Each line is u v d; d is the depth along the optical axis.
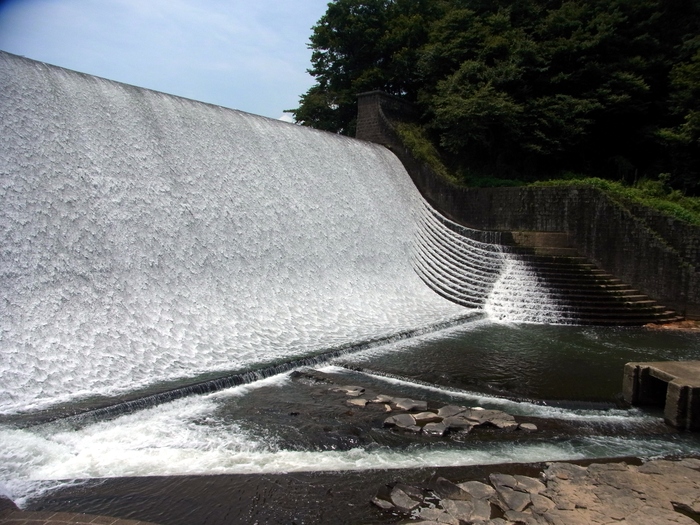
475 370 14.35
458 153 34.00
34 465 8.42
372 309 20.34
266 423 10.44
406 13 41.25
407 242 26.09
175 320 14.53
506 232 26.39
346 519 7.30
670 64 33.12
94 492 7.82
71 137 15.14
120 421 10.02
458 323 20.48
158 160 17.19
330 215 22.67
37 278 12.55
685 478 8.44
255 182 20.16
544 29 34.22
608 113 33.44
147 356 12.94
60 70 16.25
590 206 24.52
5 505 7.32
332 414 10.97
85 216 14.25
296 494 7.92
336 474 8.57
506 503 7.64
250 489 8.03
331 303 19.36
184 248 16.23
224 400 11.52
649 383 11.86
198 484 8.15
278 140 22.78
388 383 13.23
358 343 16.05
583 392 12.63
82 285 13.29
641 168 35.56
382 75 38.78
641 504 7.61
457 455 9.36
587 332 19.69
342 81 42.44
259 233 18.94
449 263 26.23
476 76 32.59
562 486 8.16
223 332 15.16
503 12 35.62
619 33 34.16
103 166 15.47
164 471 8.52
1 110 13.87
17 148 13.70
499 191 27.69
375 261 23.39
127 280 14.28
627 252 23.36
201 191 17.91
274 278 18.41
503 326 20.58
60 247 13.35
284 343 15.54
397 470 8.74
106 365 12.05
